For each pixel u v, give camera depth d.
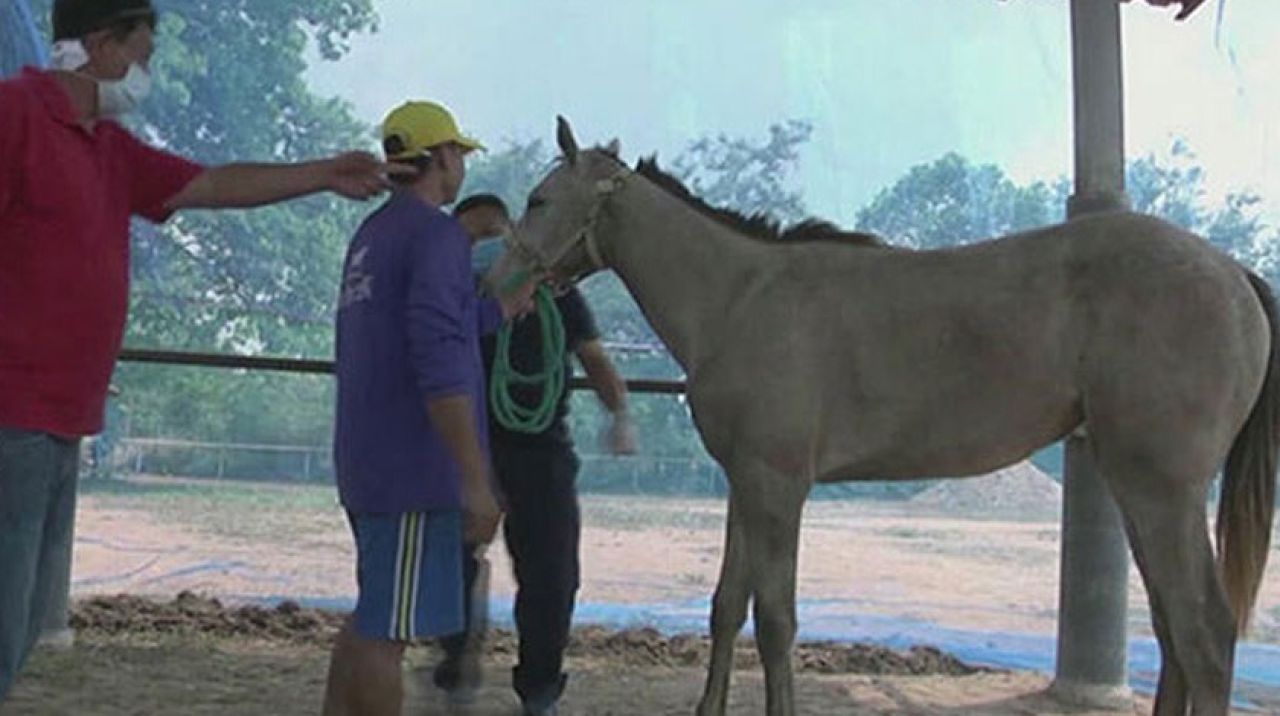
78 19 2.58
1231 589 3.75
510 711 4.63
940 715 4.81
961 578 10.10
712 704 4.06
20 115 2.46
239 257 13.38
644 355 12.19
